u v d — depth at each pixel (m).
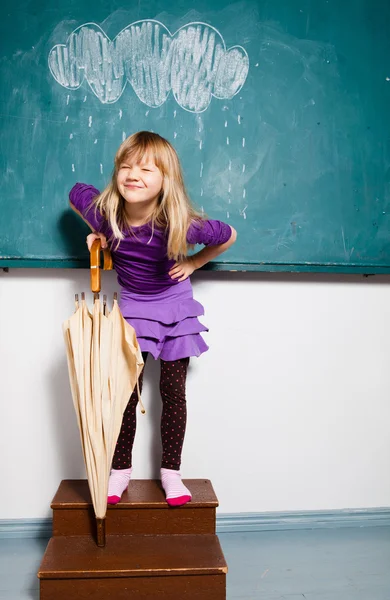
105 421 1.57
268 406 2.04
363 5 1.92
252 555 1.90
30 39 1.82
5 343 1.94
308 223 1.94
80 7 1.83
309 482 2.08
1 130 1.83
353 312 2.05
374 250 1.97
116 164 1.63
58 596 1.54
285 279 2.01
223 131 1.89
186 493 1.73
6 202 1.85
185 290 1.80
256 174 1.91
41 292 1.94
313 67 1.91
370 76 1.94
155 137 1.62
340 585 1.74
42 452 1.98
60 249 1.87
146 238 1.65
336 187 1.94
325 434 2.07
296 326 2.03
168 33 1.85
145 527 1.72
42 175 1.85
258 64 1.89
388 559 1.88
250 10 1.88
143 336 1.73
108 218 1.65
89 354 1.59
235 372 2.02
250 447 2.04
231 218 1.92
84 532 1.72
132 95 1.86
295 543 1.98
